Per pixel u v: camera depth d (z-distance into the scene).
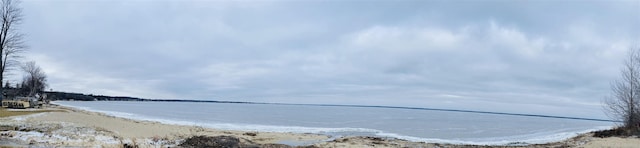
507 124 88.94
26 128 22.44
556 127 82.12
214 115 78.50
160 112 85.75
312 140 29.92
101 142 20.11
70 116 30.05
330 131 43.41
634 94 39.31
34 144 18.48
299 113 111.69
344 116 97.88
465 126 69.94
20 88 93.31
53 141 19.53
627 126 37.34
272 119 68.69
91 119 29.59
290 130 41.84
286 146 23.77
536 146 30.14
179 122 48.53
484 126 73.25
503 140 40.78
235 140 22.73
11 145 17.88
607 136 35.00
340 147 24.36
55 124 24.25
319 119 75.94
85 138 20.84
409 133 46.19
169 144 21.45
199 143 21.59
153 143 21.36
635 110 38.59
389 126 59.75
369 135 39.69
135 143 20.53
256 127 45.09
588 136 37.66
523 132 58.53
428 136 42.72
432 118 111.06
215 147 21.06
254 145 22.50
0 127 22.41
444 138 40.91
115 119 34.91
